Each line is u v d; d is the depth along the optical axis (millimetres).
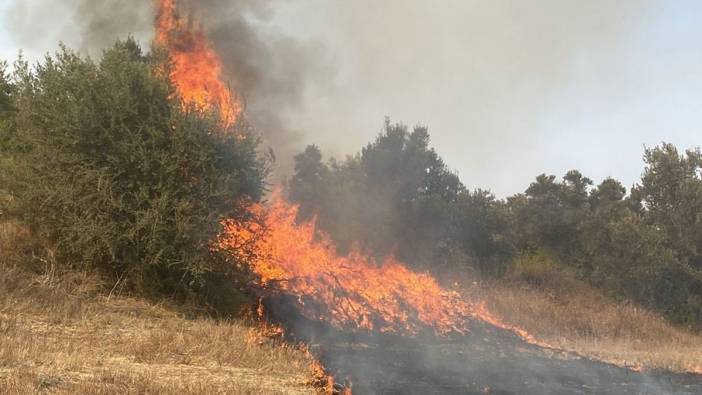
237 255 16234
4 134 17406
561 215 40062
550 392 12547
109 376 8680
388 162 27672
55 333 11062
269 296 17625
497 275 27562
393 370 13320
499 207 36125
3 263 13555
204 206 15219
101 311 13078
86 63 15734
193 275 15125
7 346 9453
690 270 28469
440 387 12094
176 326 12680
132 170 15039
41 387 7891
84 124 14906
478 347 17734
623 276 29344
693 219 29422
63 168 14984
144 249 14930
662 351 19938
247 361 10836
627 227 29688
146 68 15828
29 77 15734
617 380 14430
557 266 31109
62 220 14805
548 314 22500
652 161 31281
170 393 8172
